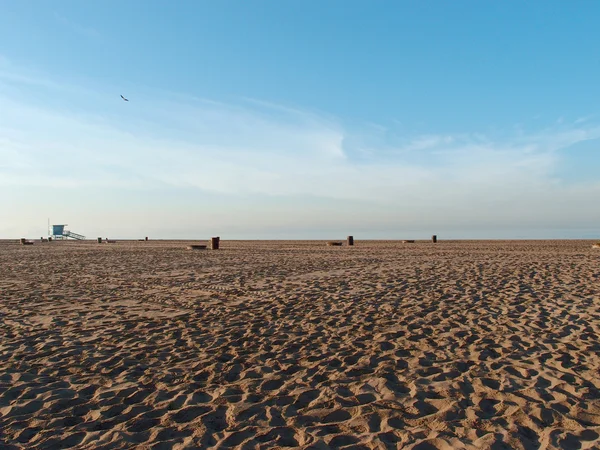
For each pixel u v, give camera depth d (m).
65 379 5.41
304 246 37.34
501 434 3.85
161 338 7.20
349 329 7.54
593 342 6.50
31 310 9.55
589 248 28.27
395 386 5.02
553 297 9.90
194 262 20.64
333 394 4.82
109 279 14.66
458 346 6.49
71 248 37.94
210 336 7.26
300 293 11.12
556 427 3.97
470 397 4.66
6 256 26.58
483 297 10.09
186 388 5.06
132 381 5.32
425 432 3.94
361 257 21.95
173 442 3.85
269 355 6.25
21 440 3.94
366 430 4.01
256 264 18.98
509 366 5.56
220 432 4.02
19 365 5.93
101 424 4.21
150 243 53.12
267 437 3.92
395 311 8.83
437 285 11.94
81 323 8.30
